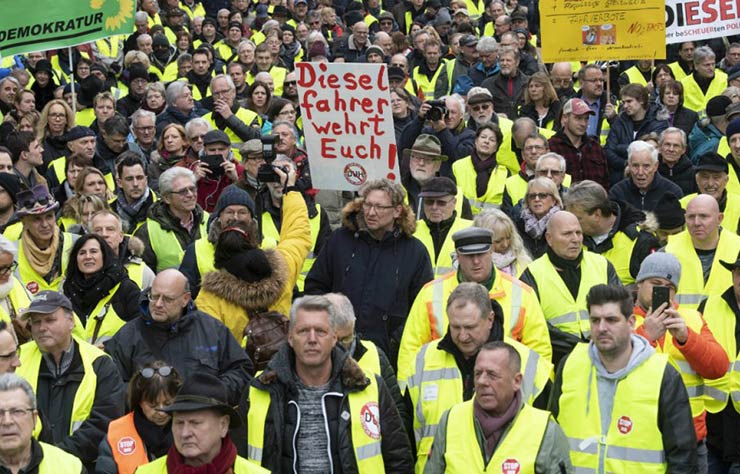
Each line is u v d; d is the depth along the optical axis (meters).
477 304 9.57
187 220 14.00
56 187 17.42
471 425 8.73
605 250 13.21
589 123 20.42
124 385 10.23
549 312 11.60
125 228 15.17
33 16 17.58
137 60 24.88
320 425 9.08
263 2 34.38
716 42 27.44
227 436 8.27
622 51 19.64
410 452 9.34
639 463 8.96
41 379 10.10
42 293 10.09
